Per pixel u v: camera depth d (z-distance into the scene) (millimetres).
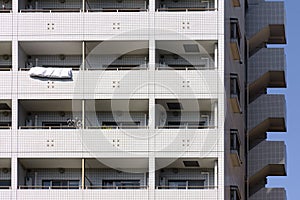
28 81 79125
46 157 78312
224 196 77438
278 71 92188
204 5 81312
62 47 80250
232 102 81812
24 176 79500
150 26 79562
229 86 81625
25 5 81438
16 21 79938
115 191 77688
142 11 80062
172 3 81375
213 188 77625
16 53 79625
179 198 77312
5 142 78562
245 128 91000
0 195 77938
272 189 91125
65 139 78438
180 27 79562
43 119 80188
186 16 79562
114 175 79375
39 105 79688
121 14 79812
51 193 77938
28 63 80812
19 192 78062
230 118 81562
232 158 81188
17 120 78812
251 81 92188
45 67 79875
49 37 79750
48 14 79938
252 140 93188
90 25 79812
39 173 79625
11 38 79688
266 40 94250
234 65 84625
